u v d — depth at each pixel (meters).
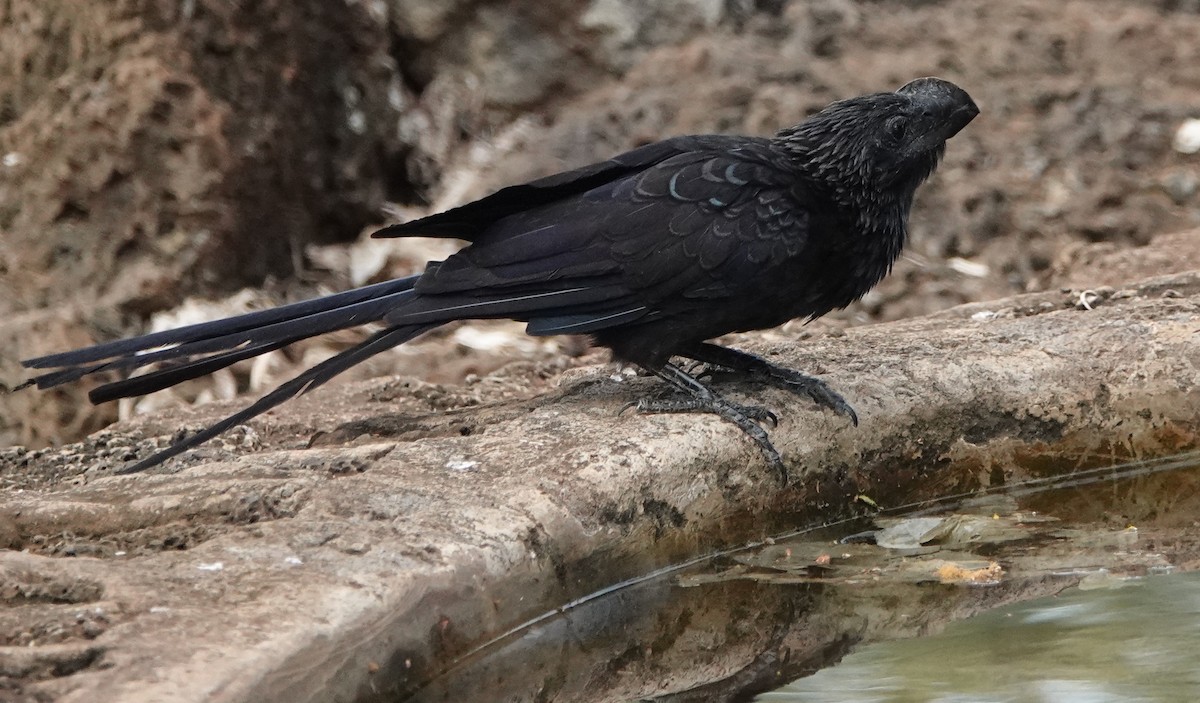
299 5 14.44
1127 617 7.54
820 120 9.22
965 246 14.70
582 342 13.24
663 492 8.13
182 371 8.55
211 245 13.48
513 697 6.93
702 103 15.50
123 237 13.30
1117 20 16.98
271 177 14.18
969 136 15.66
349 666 5.98
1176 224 14.88
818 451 8.97
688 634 7.72
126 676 5.35
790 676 7.23
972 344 10.14
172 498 7.53
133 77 13.31
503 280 8.72
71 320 12.82
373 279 14.68
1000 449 9.59
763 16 16.67
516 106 16.08
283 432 9.82
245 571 6.41
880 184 9.15
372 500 7.35
